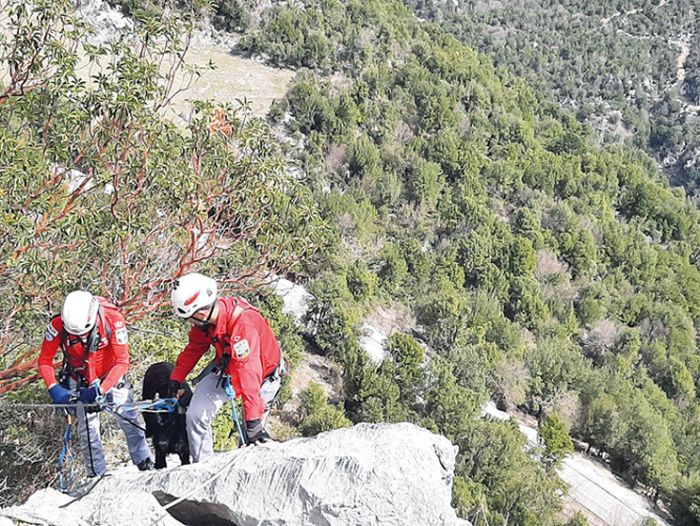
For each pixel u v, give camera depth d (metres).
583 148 78.94
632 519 35.44
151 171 8.47
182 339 10.12
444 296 42.69
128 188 8.79
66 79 8.32
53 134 8.39
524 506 29.53
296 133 49.84
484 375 38.75
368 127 56.25
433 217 54.00
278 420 28.84
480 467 30.62
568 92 152.62
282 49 58.25
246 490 4.59
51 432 7.79
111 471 6.41
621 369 48.91
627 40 181.12
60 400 5.38
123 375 5.58
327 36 62.59
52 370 5.40
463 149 59.62
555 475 34.81
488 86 72.12
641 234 72.44
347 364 32.75
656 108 164.38
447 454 4.82
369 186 51.16
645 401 43.53
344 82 59.44
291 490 4.45
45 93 8.38
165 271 9.41
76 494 5.31
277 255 9.66
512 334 45.03
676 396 51.69
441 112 61.53
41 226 7.89
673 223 77.62
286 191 9.84
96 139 8.48
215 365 5.34
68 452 7.43
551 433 35.38
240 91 52.97
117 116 8.32
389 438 4.70
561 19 185.50
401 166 54.59
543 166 67.94
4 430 7.79
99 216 8.33
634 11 197.75
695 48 185.50
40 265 7.57
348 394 32.41
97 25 33.03
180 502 4.84
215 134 9.41
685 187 146.12
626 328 54.59
